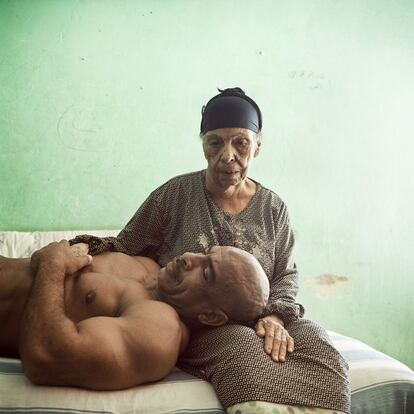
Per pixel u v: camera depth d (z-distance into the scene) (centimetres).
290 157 287
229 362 121
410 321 294
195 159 282
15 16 262
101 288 135
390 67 294
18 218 265
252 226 162
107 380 113
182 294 134
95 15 269
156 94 276
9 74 261
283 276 162
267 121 285
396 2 292
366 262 291
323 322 285
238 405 113
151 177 278
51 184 267
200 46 280
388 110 294
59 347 107
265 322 135
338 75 290
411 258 295
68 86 267
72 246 150
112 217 274
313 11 288
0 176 262
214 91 282
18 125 263
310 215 287
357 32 291
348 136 291
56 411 107
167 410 113
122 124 273
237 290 130
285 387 116
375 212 292
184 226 163
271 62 286
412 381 138
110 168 273
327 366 122
